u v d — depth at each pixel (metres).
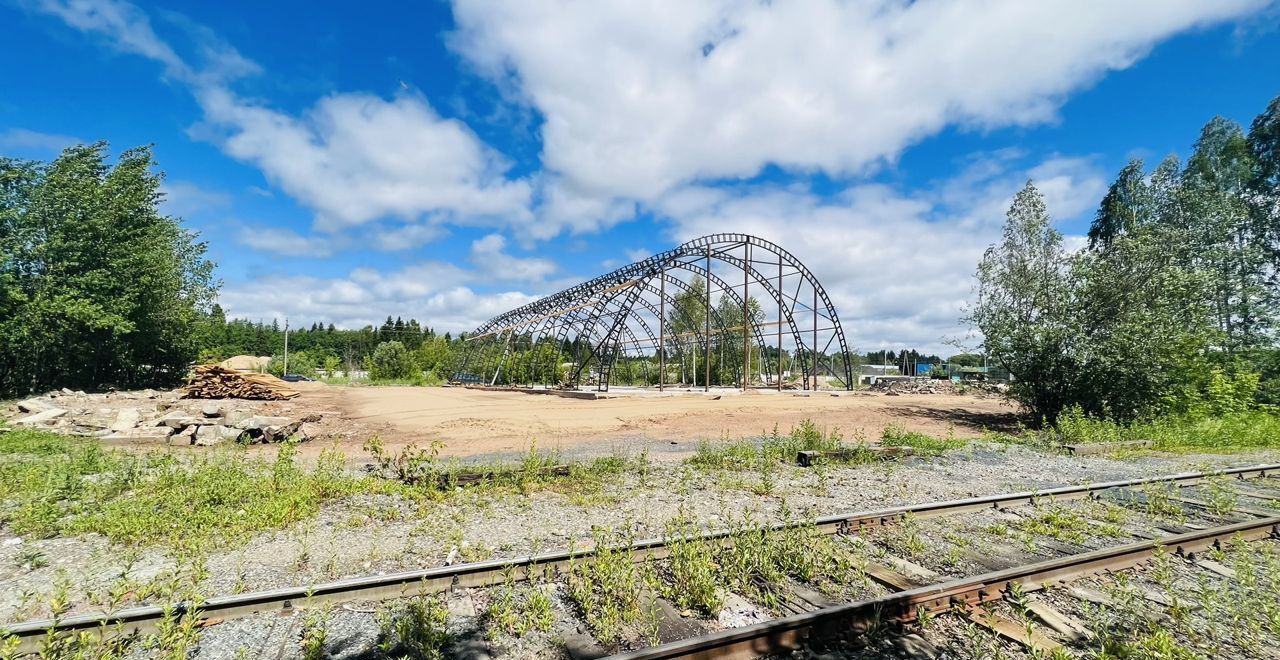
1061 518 7.73
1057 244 25.75
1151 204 32.50
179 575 5.25
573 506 8.36
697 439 16.44
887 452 13.26
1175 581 5.62
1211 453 15.41
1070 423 18.58
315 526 7.17
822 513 8.02
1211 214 28.03
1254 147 31.91
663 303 34.88
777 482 10.27
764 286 39.53
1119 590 5.12
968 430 21.11
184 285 35.91
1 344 25.59
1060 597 5.20
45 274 27.12
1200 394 21.45
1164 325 20.16
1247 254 27.22
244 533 6.78
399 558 6.08
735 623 4.61
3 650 3.78
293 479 9.15
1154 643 4.11
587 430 18.45
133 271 29.58
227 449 13.59
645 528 7.17
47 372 28.69
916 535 6.89
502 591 5.08
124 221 30.61
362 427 18.62
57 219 27.72
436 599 4.84
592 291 38.53
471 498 8.72
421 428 18.50
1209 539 6.73
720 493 9.25
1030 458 13.91
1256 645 4.35
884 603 4.64
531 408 25.48
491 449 14.22
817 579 5.50
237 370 23.30
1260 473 11.82
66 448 12.91
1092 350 20.48
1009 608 4.92
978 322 23.98
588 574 5.27
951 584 5.01
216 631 4.33
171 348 34.31
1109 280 21.00
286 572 5.64
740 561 5.58
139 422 15.98
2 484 8.80
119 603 4.89
